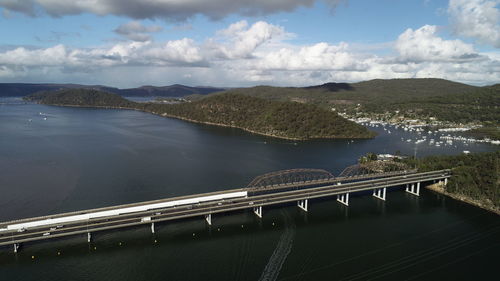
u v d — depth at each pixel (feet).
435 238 409.49
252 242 389.19
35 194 523.70
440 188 598.75
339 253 369.09
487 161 608.60
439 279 326.03
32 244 370.32
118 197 517.96
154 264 340.59
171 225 425.28
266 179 644.27
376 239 403.95
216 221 441.68
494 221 461.78
